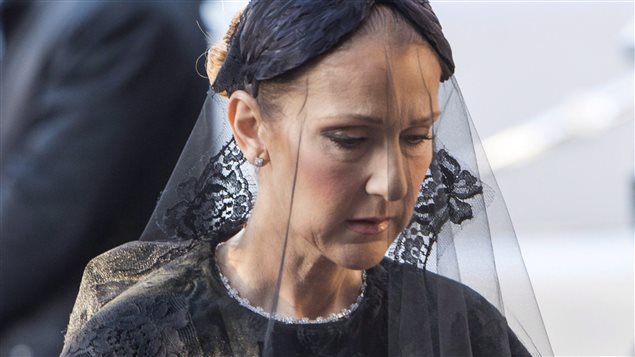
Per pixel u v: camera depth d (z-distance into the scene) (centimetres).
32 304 1068
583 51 3966
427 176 735
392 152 672
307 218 690
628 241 3475
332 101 667
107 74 1080
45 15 1096
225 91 737
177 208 772
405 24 679
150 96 1087
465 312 720
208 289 735
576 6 3925
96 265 779
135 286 743
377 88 664
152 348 712
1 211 1062
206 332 720
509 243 762
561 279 2986
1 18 1110
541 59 3988
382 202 682
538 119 2758
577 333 2491
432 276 730
